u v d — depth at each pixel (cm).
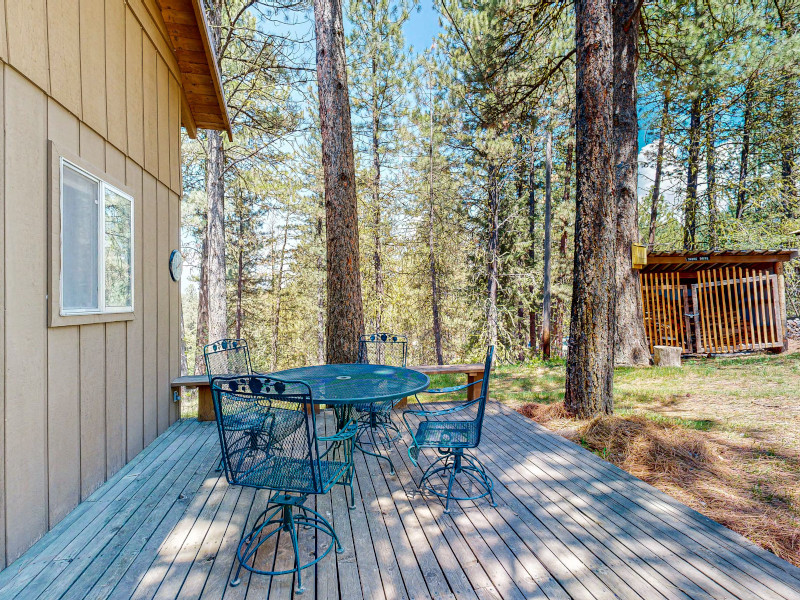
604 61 413
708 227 1441
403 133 1395
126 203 339
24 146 218
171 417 436
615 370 696
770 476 283
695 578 182
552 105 1155
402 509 250
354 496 267
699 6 872
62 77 252
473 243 1582
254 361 2039
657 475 297
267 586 180
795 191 1330
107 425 301
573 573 186
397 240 1631
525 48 891
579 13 425
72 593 177
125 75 340
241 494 272
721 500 258
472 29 1048
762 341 805
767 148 1327
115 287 316
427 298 1684
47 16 238
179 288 470
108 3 312
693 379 596
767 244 1288
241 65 913
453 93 1138
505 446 360
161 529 229
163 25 425
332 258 527
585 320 423
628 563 193
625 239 745
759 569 188
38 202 229
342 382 296
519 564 194
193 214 1407
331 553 204
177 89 471
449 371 495
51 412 236
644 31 800
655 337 889
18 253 212
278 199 1402
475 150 1362
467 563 195
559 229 1521
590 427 385
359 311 536
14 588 180
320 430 409
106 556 204
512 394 589
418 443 251
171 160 450
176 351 457
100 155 299
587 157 419
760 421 392
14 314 208
